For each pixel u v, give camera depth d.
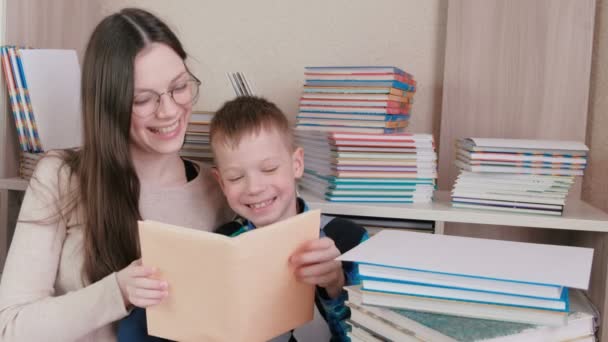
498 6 1.53
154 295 0.83
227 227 1.18
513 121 1.55
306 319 0.90
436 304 0.70
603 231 1.27
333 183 1.37
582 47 1.50
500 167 1.31
